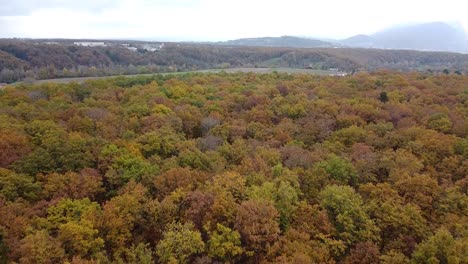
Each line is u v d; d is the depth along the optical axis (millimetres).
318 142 53188
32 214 33031
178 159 44281
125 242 33000
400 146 50188
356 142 51875
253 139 53531
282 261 29266
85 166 41719
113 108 63219
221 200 34250
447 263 30109
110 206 33875
